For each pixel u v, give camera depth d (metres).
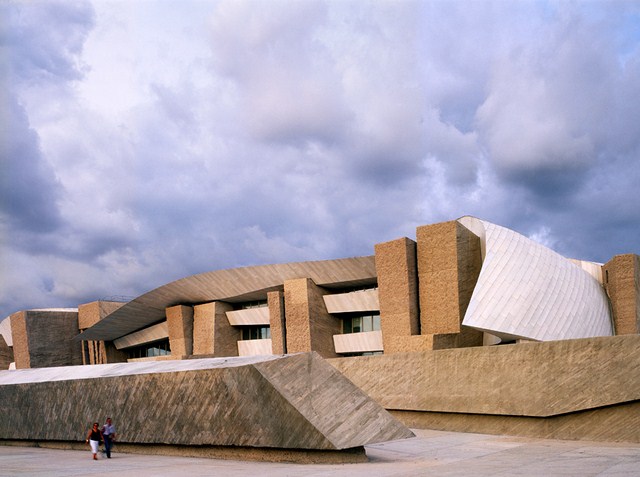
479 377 22.25
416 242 35.44
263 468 14.23
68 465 15.87
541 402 20.28
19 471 14.54
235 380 16.44
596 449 16.47
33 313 59.91
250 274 43.00
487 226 34.06
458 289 32.91
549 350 20.36
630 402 18.50
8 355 68.00
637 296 35.19
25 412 23.58
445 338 31.72
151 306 50.28
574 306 33.00
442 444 18.84
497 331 29.34
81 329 61.31
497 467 13.27
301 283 40.78
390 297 35.34
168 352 55.91
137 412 19.28
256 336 47.75
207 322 47.47
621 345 18.69
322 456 15.16
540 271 33.16
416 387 24.44
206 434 17.19
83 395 21.23
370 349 39.59
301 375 15.73
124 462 16.39
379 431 15.39
